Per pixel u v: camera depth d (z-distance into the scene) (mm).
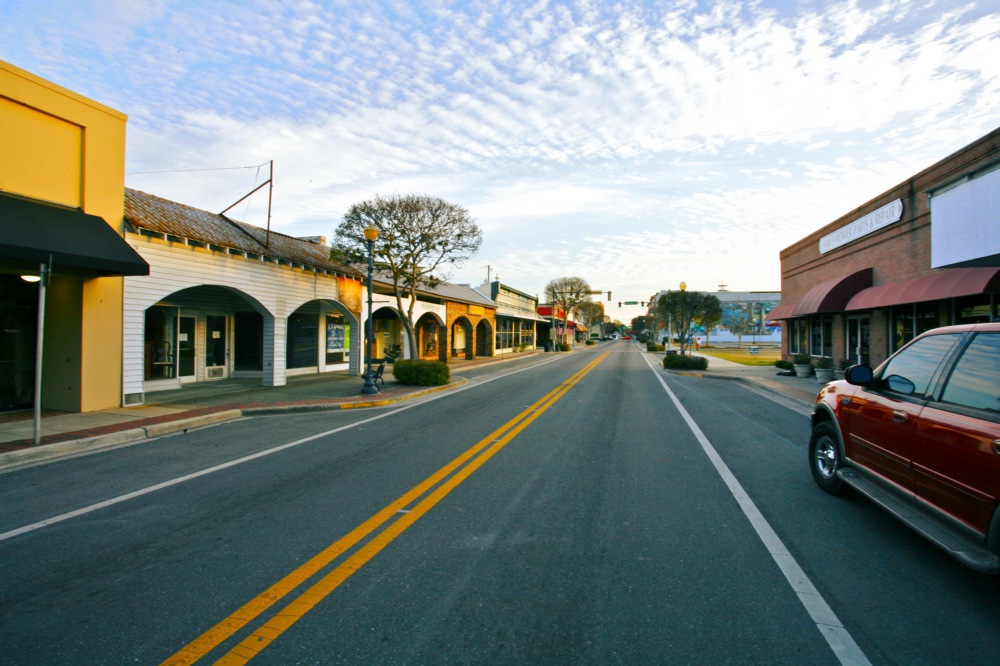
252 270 14703
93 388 10742
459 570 3900
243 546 4332
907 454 4180
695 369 24250
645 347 69312
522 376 22203
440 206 19141
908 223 14570
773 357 36812
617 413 11617
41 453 7441
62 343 10711
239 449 7977
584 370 25734
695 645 2988
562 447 8031
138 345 11594
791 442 8523
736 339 70750
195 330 16984
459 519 4938
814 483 6148
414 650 2932
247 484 6090
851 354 18391
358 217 18406
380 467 6828
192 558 4109
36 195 9727
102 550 4270
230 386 16047
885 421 4527
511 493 5727
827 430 5734
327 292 18203
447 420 10641
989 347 3725
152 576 3812
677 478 6348
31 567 3967
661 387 17688
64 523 4867
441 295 28672
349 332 23562
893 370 4836
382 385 16547
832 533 4629
